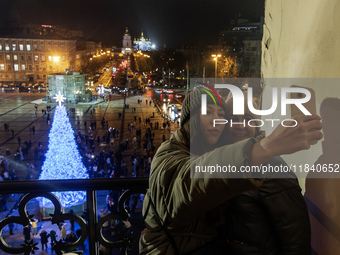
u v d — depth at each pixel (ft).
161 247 3.87
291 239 3.79
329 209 4.27
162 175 3.31
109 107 200.85
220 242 3.96
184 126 4.08
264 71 8.05
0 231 5.39
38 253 35.22
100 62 494.59
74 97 216.95
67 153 96.53
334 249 4.13
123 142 114.11
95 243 5.67
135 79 394.11
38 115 168.55
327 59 4.59
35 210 45.70
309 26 5.27
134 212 27.71
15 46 335.47
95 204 5.66
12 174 73.56
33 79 342.85
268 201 3.76
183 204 3.06
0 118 160.45
